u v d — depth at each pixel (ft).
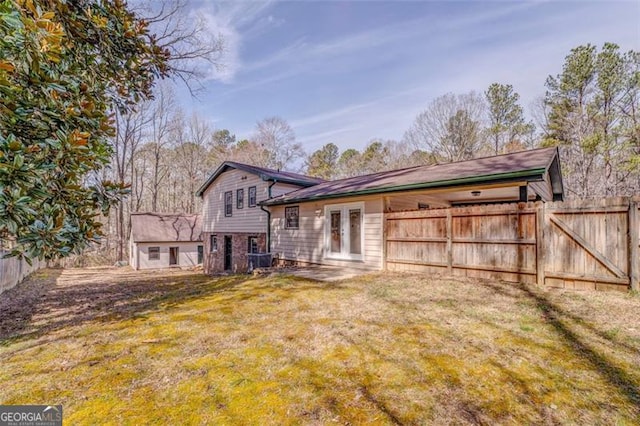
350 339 12.03
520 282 19.49
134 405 8.19
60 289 29.55
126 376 9.68
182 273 53.72
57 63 11.77
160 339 12.60
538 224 18.94
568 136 71.51
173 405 8.17
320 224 33.63
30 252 10.46
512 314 14.15
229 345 11.85
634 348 10.51
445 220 23.22
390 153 124.16
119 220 78.38
